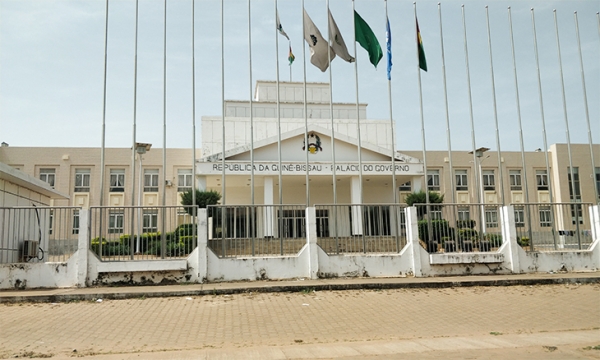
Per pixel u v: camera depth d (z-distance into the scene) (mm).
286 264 14734
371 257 15227
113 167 36906
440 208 16250
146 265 13789
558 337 8445
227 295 12812
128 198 36625
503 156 40500
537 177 40750
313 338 8633
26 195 19422
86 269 13555
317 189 34344
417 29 18984
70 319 10141
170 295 12664
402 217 16250
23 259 15938
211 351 7613
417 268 15312
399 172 29469
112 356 7391
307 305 11578
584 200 40438
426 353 7242
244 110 36969
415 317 10367
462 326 9570
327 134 29984
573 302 11953
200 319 10148
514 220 16375
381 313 10750
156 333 9008
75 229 14250
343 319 10172
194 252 14273
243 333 8992
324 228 15828
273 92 38062
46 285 13375
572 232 17438
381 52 18906
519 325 9680
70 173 36531
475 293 13195
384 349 7578
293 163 28359
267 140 29078
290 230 15617
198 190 26172
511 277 15078
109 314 10625
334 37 18969
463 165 40156
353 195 29281
